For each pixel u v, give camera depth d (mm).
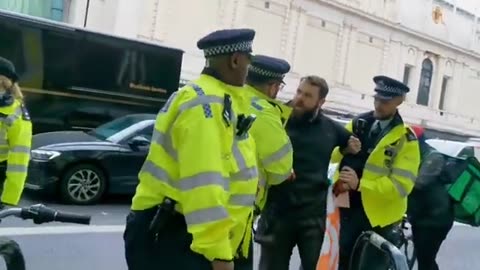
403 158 5137
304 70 34188
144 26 27219
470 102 45781
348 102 36688
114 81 14727
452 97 43938
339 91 36125
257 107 4320
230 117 3084
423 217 6020
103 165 11258
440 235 6070
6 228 8398
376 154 5137
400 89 5145
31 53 13492
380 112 5199
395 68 39531
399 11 38938
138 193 3162
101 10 26891
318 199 4895
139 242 3145
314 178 4859
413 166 5148
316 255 4879
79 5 26297
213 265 2963
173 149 3051
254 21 31453
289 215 4840
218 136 3000
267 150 4297
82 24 26375
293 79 33344
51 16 25844
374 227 5125
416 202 6031
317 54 34875
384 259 4875
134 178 11586
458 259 9586
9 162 4879
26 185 10867
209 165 2928
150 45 15281
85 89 14242
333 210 5020
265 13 31891
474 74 45844
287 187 4812
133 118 12445
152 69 15359
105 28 26750
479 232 12219
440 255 9711
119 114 14844
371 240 4715
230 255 2973
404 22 39531
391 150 5129
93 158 11148
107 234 8852
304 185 4836
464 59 44438
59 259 7336
